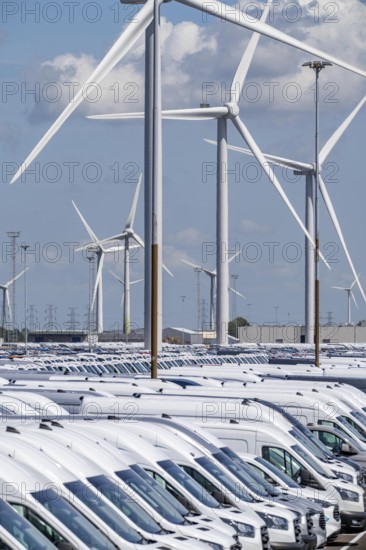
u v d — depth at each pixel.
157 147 105.50
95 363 137.38
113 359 146.00
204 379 95.75
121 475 49.47
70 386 83.50
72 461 46.91
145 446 55.56
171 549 45.59
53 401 75.50
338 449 86.62
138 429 59.12
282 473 67.56
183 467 58.22
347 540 74.25
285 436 71.44
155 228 103.56
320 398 92.25
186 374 110.94
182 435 60.72
